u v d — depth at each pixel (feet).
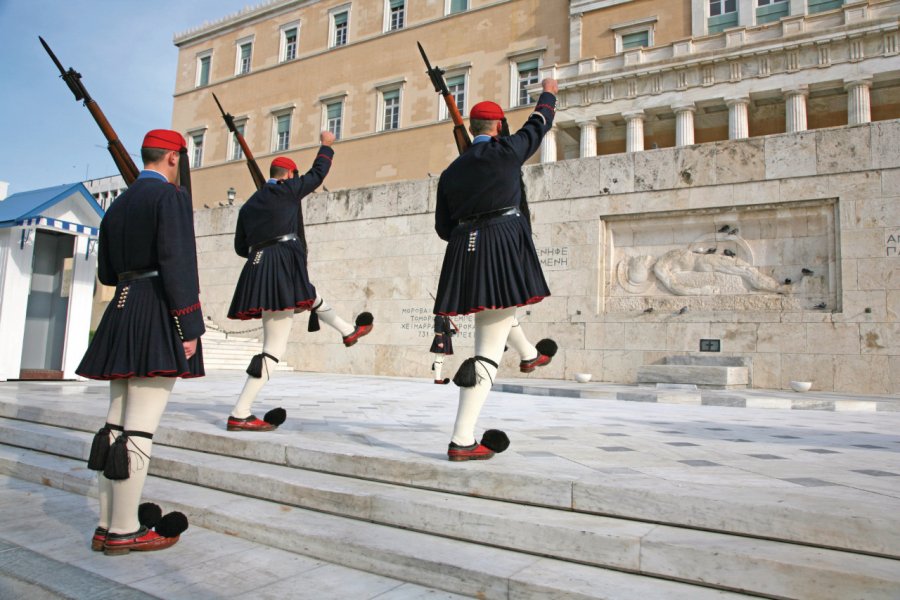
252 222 15.79
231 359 58.95
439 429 16.33
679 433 17.60
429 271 55.42
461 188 11.64
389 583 8.77
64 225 35.76
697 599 7.35
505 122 12.70
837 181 41.19
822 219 42.11
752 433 18.34
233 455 14.02
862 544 7.62
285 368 60.49
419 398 28.30
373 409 22.39
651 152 47.16
